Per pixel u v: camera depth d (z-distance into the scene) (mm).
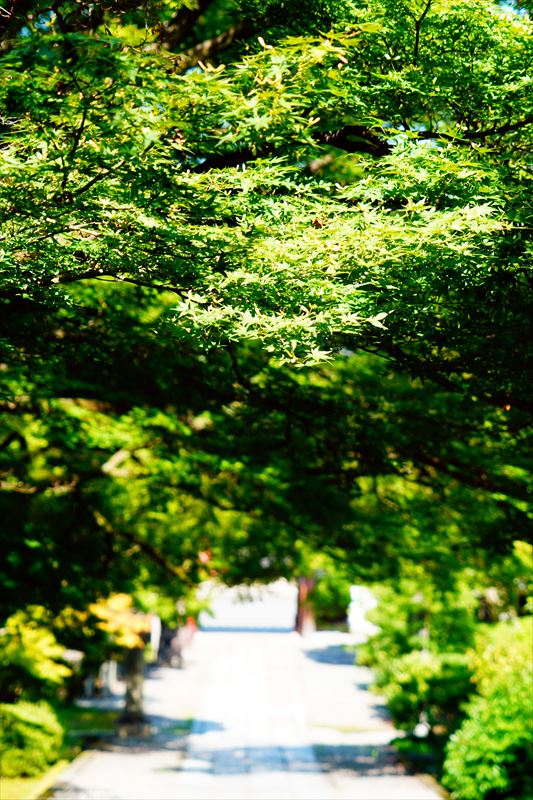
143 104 3682
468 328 5531
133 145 3762
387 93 5266
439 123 5719
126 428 9883
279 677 28906
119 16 4656
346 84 5012
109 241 4375
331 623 44312
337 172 5867
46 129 3750
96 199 4227
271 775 15289
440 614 17328
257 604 55156
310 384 8453
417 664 17406
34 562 10422
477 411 8281
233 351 7332
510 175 5012
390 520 11102
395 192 4820
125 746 17484
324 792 14094
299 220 4652
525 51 5133
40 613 11742
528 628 13836
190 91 3672
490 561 11945
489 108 5266
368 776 15305
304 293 4453
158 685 26250
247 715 21781
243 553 13844
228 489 10969
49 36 3379
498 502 9570
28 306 5480
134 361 7797
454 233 4586
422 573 12938
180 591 14164
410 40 5270
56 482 10969
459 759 13023
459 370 6184
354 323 4375
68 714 20812
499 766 12242
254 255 4414
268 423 9125
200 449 9664
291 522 11242
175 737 18719
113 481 11789
